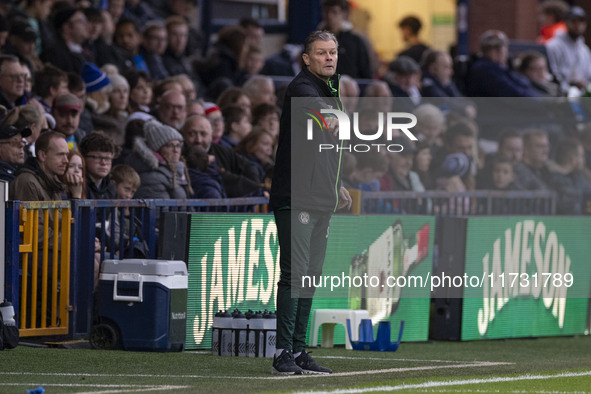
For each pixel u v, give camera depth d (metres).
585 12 80.25
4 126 30.38
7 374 23.30
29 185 29.33
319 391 21.09
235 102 41.25
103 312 28.58
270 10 61.44
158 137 33.41
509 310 35.59
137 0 52.41
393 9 74.00
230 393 20.62
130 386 21.56
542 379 23.97
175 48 47.91
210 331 29.73
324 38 23.50
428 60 51.44
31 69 39.59
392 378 23.70
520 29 76.56
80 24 42.06
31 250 28.55
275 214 23.81
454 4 75.75
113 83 38.78
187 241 29.38
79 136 35.75
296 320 24.39
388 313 33.09
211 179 35.16
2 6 44.25
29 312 29.06
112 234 29.58
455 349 32.25
